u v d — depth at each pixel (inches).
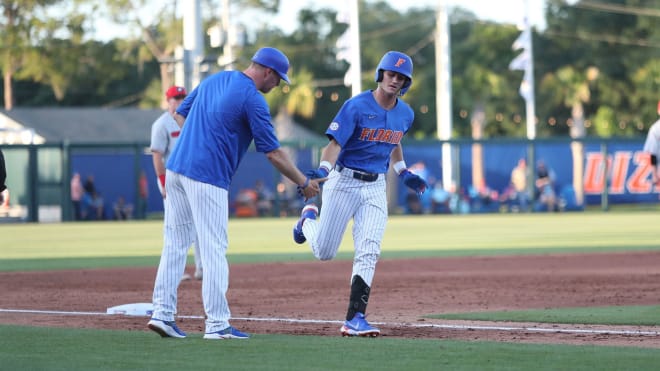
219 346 793.6
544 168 3969.0
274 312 1081.4
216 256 838.5
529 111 4648.1
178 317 1020.5
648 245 2150.6
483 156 4013.3
